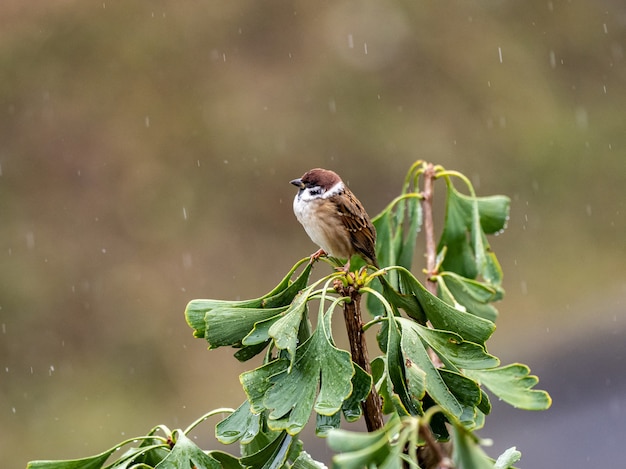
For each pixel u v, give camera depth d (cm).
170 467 268
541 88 2161
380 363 301
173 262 1675
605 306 1719
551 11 2272
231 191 1791
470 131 2003
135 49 1905
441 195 1855
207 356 1525
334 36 2036
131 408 1435
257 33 2006
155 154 1805
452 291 402
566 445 1243
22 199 1717
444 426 259
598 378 1436
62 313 1575
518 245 1898
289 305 299
